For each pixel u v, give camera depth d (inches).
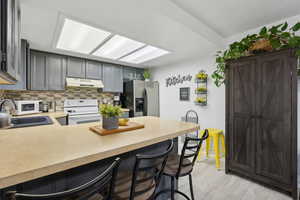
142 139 43.0
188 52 119.0
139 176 44.5
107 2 56.0
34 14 63.2
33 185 34.3
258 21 84.0
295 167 63.1
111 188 30.6
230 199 65.8
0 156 30.3
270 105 69.4
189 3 67.9
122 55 126.6
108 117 50.3
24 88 94.3
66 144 38.1
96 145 37.5
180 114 148.5
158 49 112.0
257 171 74.3
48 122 77.2
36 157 29.9
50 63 117.3
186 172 51.5
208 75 124.4
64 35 86.2
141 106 160.1
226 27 91.2
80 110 142.1
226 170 87.3
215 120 120.0
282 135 66.2
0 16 30.2
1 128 54.6
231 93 84.2
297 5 69.4
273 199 65.2
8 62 32.2
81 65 133.4
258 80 73.1
